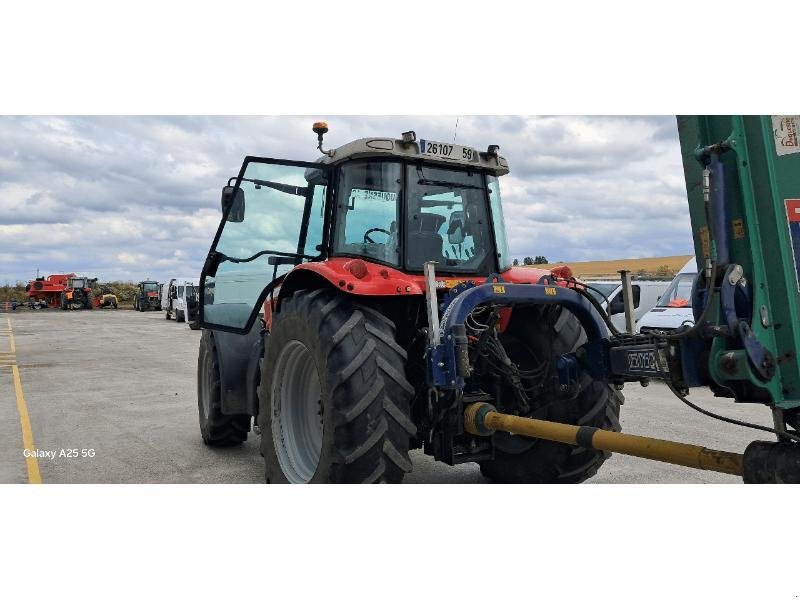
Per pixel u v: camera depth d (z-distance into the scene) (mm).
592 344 3475
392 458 3326
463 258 4266
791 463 2350
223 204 4676
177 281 29469
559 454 3975
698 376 2779
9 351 14914
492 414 3506
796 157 2656
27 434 6195
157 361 12945
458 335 3332
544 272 4203
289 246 4609
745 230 2645
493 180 4520
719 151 2684
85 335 20359
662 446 2727
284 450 4078
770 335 2596
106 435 6160
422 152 4105
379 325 3527
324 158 4418
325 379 3412
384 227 4062
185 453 5500
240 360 5234
